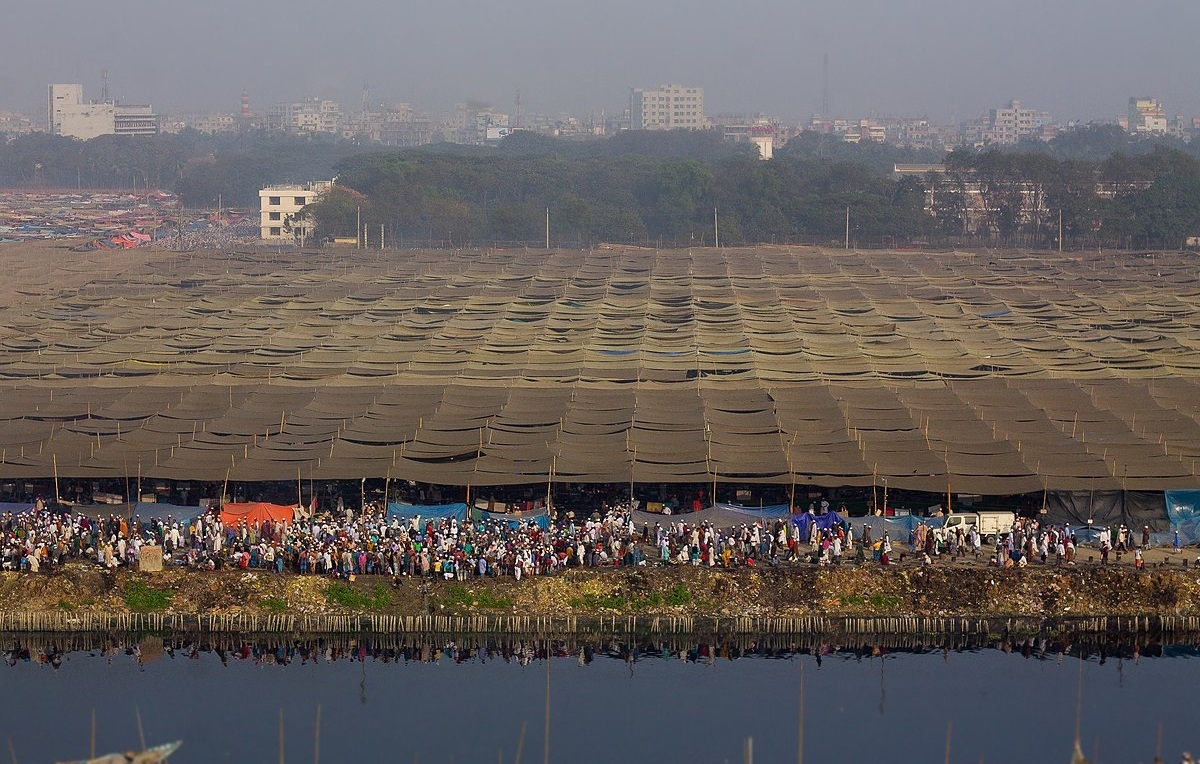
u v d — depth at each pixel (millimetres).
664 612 93938
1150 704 82625
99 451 114000
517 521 102688
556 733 78312
